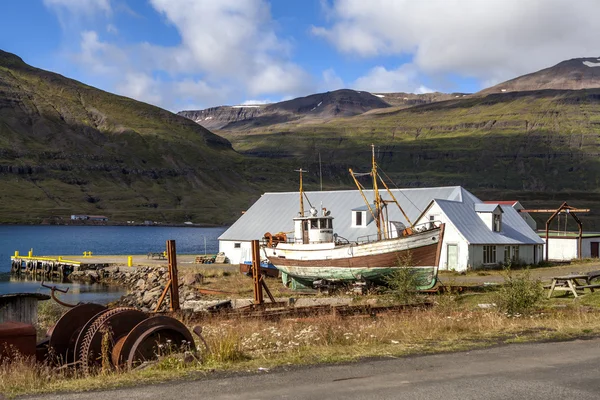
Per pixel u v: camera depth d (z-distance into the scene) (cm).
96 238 18450
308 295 3838
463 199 6050
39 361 1416
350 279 4097
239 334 1764
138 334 1377
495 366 1284
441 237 3778
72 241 16612
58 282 6875
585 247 6919
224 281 4984
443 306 2520
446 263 5553
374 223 6034
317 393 1068
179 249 13212
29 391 1141
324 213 4503
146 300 4603
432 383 1135
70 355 1459
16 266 8512
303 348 1521
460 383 1134
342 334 1673
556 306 2472
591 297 2780
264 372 1245
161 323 1405
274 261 4569
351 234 6044
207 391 1091
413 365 1299
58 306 3309
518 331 1767
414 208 6084
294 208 6962
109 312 1448
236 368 1287
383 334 1702
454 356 1395
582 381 1147
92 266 7375
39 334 1967
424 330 1781
